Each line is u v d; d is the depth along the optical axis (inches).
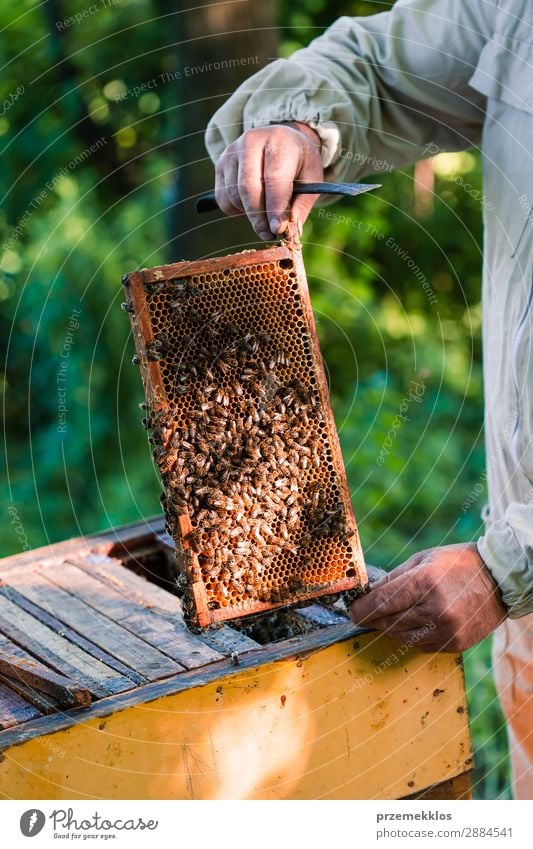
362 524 196.9
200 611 67.2
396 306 245.1
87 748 62.9
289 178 78.2
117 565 89.4
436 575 69.7
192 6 164.6
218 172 83.4
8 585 85.3
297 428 69.7
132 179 255.1
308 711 70.7
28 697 66.0
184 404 67.6
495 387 89.2
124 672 68.7
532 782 96.5
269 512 68.6
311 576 70.7
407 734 75.0
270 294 69.6
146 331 65.9
